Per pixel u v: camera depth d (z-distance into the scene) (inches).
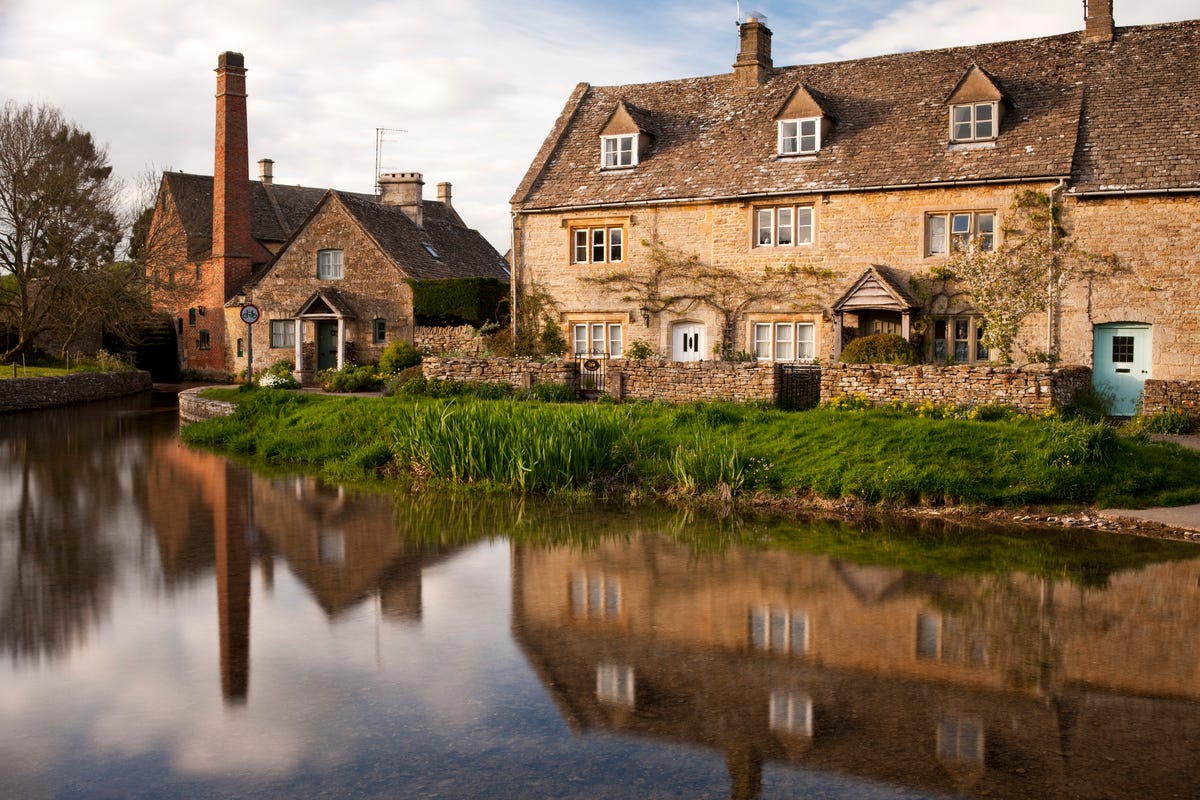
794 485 587.5
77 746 245.0
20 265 1453.0
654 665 303.7
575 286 1104.2
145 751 241.9
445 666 303.7
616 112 1101.7
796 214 1005.2
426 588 398.9
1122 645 318.3
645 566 433.4
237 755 239.3
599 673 296.7
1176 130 863.7
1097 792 217.9
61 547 473.4
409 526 526.9
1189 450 593.9
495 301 1360.7
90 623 350.0
